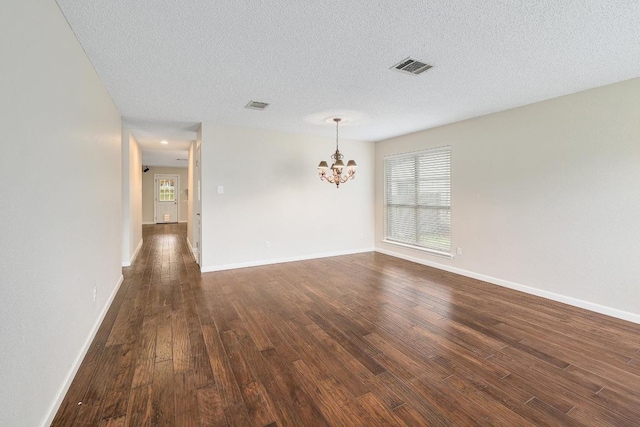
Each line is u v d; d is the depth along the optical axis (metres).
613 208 3.02
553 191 3.47
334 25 2.01
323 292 3.81
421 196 5.30
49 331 1.66
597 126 3.10
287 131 5.27
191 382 1.99
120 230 4.19
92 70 2.62
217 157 4.78
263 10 1.85
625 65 2.60
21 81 1.39
